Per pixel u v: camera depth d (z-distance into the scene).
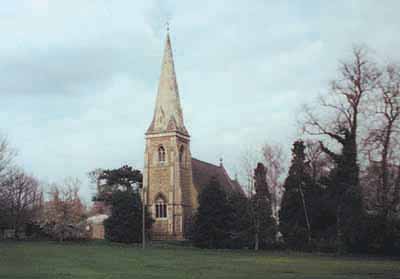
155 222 108.00
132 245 86.50
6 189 106.12
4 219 102.69
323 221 72.31
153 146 112.38
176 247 81.50
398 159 57.97
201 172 120.44
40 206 112.75
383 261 52.22
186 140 115.25
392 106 58.00
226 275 35.78
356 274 37.06
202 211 80.56
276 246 75.75
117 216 92.12
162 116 112.62
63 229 101.19
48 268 40.31
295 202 74.75
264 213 75.44
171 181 109.44
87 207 130.88
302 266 44.97
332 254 64.44
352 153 64.06
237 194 81.12
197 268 42.19
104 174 122.81
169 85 114.12
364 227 62.09
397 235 61.06
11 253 58.19
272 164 77.94
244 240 77.44
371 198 61.66
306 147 75.75
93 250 68.12
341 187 64.56
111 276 34.19
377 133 58.50
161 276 34.59
